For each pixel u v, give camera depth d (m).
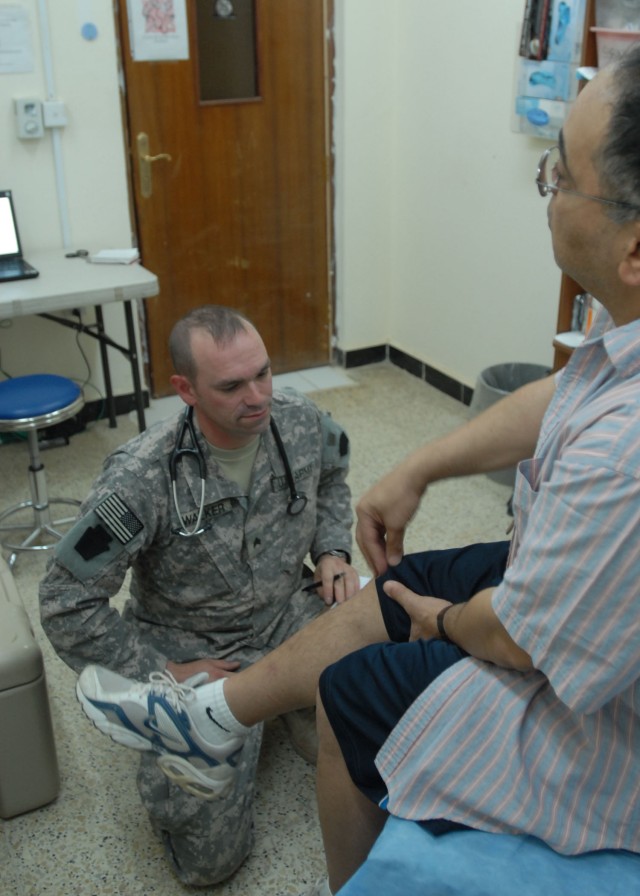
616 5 2.45
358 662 1.23
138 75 3.49
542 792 1.05
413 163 3.93
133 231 3.72
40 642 2.44
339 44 3.79
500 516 3.04
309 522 1.89
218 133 3.73
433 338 4.08
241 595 1.82
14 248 3.26
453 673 1.12
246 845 1.75
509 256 3.52
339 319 4.29
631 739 1.03
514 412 1.39
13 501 3.18
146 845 1.84
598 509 0.89
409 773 1.10
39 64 3.26
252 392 1.59
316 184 4.03
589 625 0.91
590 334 1.13
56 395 2.70
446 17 3.53
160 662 1.76
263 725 2.03
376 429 3.71
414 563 1.49
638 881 1.02
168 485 1.68
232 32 3.62
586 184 0.91
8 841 1.85
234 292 4.03
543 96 3.11
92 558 1.64
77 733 2.13
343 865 1.34
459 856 1.04
